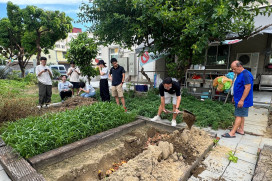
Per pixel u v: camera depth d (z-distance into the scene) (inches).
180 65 305.0
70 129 131.0
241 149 131.8
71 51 327.0
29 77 588.7
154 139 144.4
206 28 187.0
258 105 255.6
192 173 104.2
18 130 127.5
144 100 264.4
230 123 176.6
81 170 100.3
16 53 709.3
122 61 530.0
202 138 137.3
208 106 225.5
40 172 100.0
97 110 163.6
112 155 117.6
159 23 217.5
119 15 225.6
